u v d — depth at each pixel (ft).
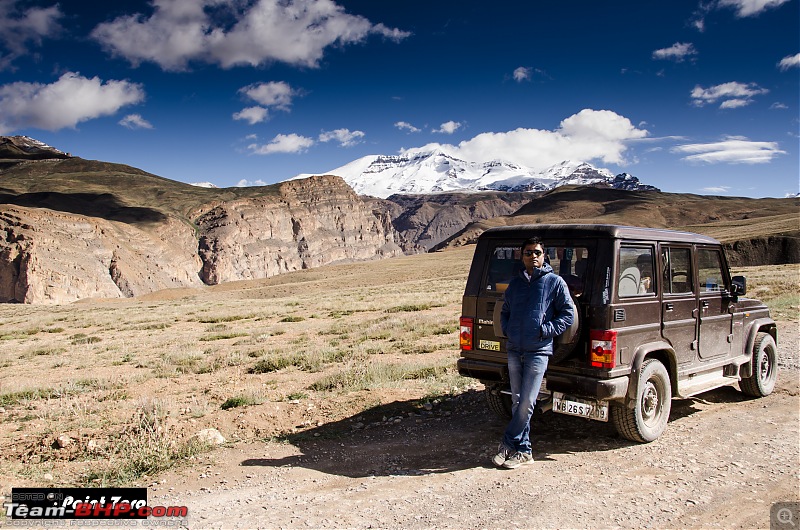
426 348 46.85
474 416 26.05
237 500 17.19
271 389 34.83
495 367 21.65
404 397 29.94
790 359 35.73
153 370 47.57
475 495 16.49
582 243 20.36
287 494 17.47
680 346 22.88
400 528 14.44
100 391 39.06
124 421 28.63
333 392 32.19
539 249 18.65
